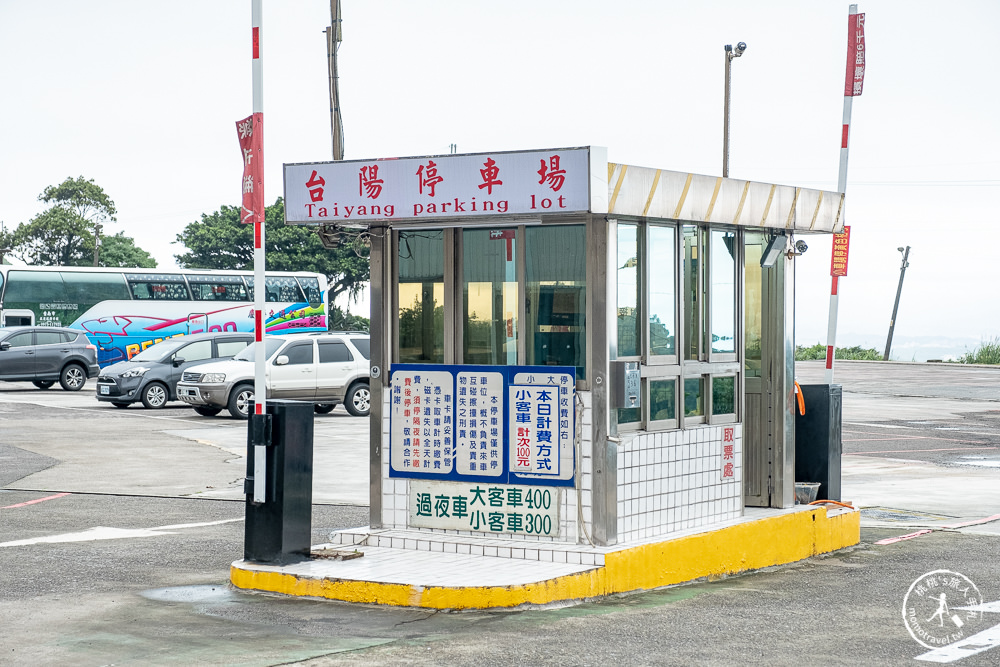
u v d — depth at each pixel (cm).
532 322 908
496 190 851
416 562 867
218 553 1020
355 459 1864
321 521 1239
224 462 1777
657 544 888
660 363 924
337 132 2355
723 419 995
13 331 3522
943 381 4647
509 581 797
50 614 779
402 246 959
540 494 892
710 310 977
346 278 8206
